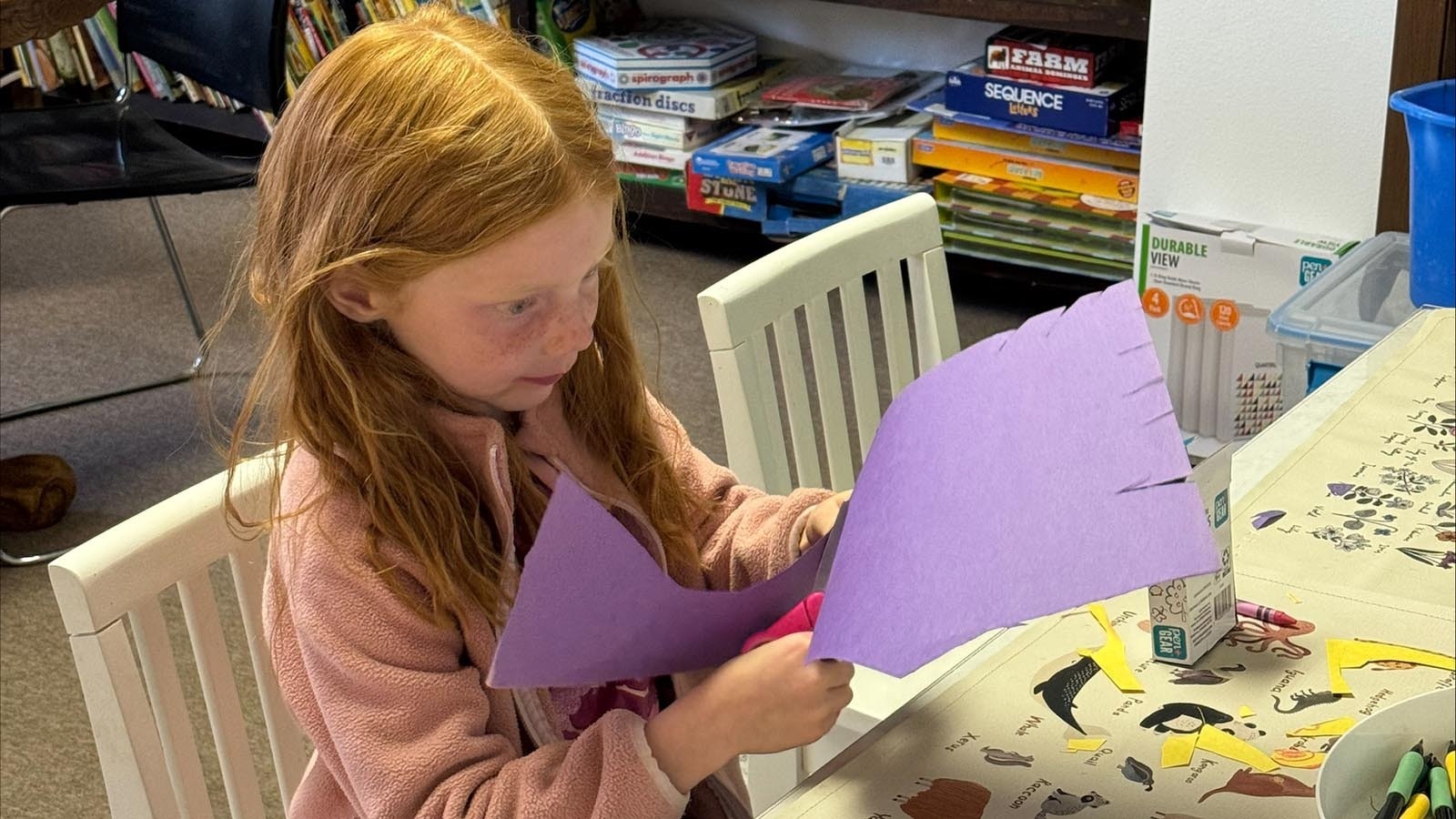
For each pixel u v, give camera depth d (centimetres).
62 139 278
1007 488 69
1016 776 79
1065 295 317
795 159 328
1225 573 91
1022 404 73
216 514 94
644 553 71
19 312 339
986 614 63
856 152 323
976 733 83
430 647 81
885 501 74
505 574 85
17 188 249
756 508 103
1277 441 118
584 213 78
